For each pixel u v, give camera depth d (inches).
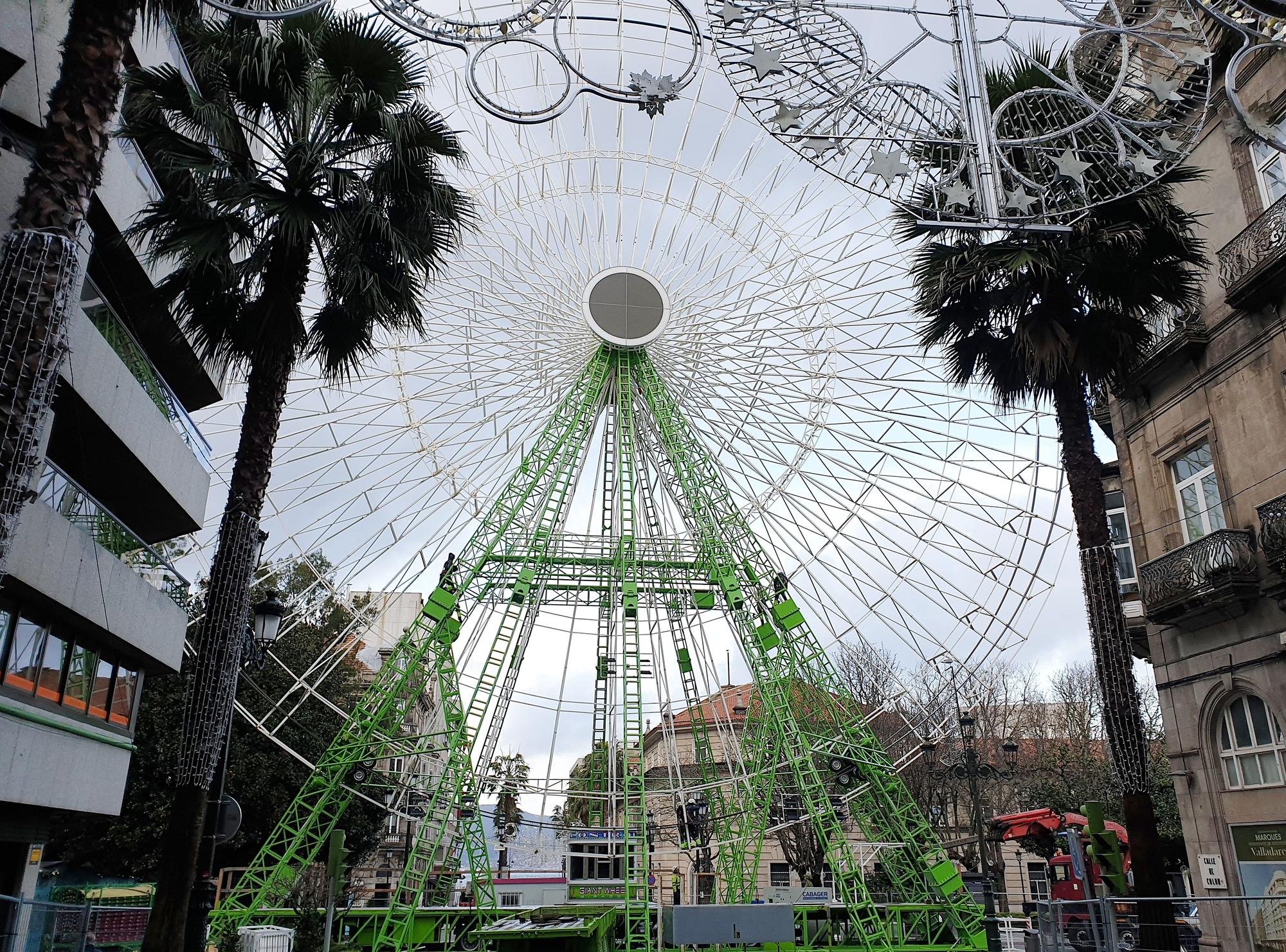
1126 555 1105.4
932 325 711.1
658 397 1284.4
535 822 1142.3
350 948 784.3
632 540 1227.9
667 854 1689.2
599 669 1275.8
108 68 376.5
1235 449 718.5
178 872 473.1
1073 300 656.4
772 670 1144.2
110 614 647.8
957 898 1011.3
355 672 1440.7
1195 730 738.8
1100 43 485.4
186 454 797.9
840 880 984.3
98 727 686.5
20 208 357.1
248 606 535.8
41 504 542.0
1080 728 1889.8
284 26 565.0
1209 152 776.3
